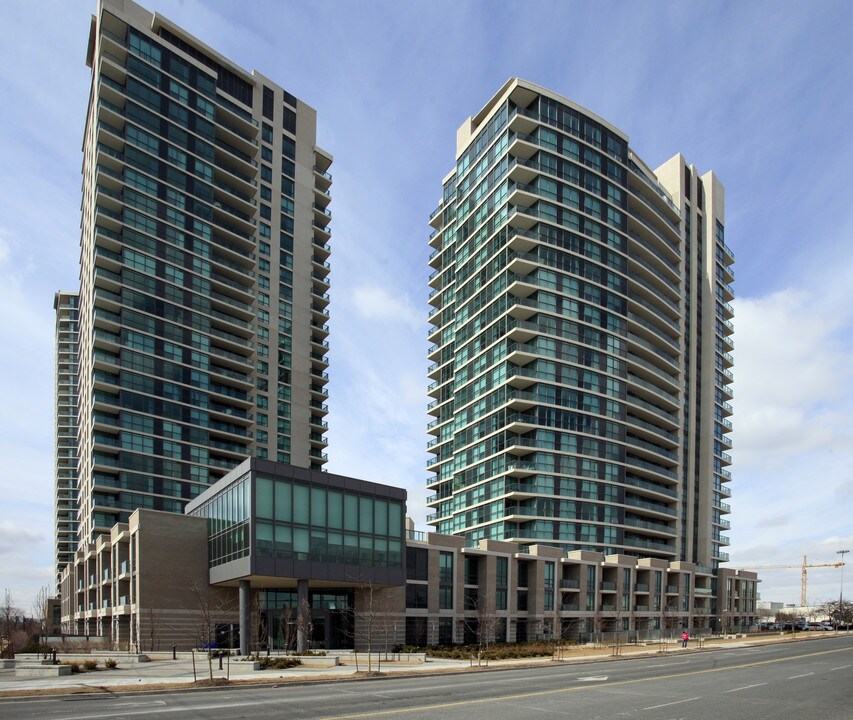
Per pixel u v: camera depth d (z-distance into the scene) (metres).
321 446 109.31
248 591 46.81
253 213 105.62
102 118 87.69
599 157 96.38
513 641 66.81
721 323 115.12
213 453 93.75
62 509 145.00
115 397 84.00
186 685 26.97
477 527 91.44
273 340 104.88
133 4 95.25
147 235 89.00
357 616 52.72
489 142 98.00
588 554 78.12
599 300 91.94
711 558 102.88
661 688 27.56
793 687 28.28
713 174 119.12
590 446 87.12
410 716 19.39
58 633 77.38
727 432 112.94
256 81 110.69
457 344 103.00
